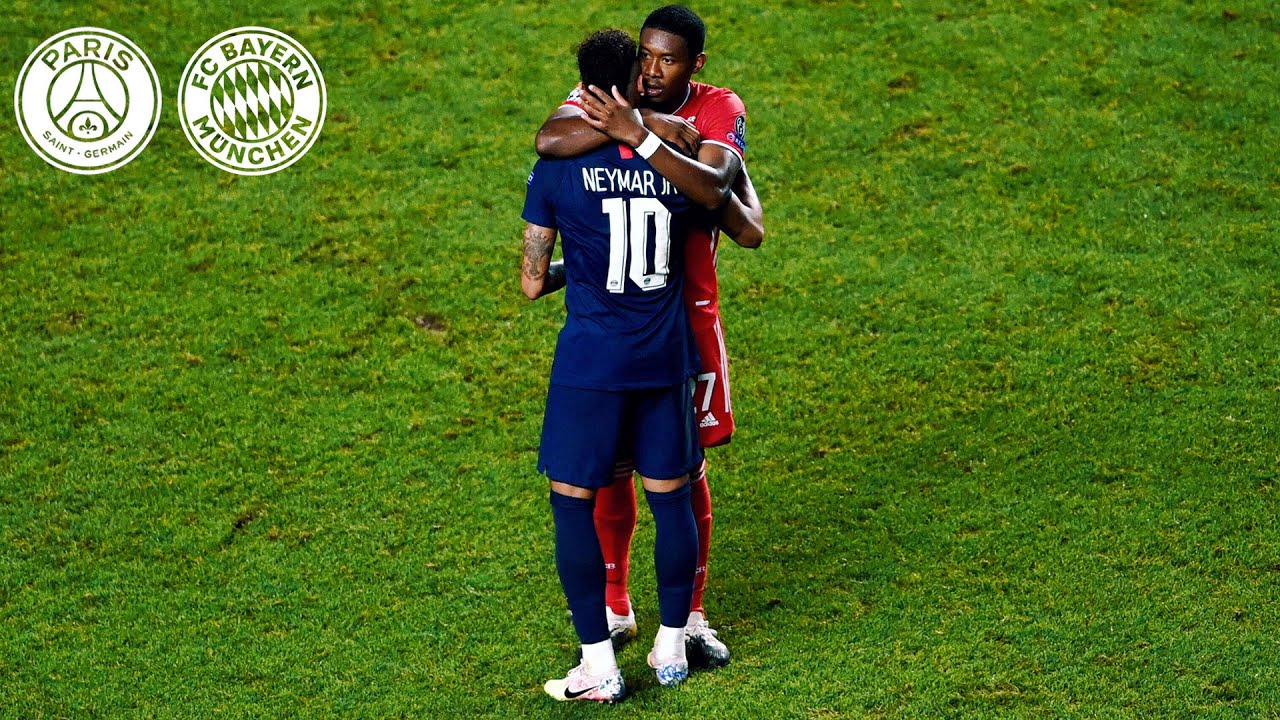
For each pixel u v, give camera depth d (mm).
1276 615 17219
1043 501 20047
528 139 30984
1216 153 29703
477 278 26750
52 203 28812
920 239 27625
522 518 20219
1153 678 16031
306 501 20719
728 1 35594
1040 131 30719
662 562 15750
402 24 34875
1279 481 20203
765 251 27422
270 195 29234
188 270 26984
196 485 21109
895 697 15812
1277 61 32594
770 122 31297
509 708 15977
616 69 14555
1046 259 26766
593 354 15102
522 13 35250
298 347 24828
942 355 24172
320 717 15922
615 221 14672
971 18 34625
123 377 23922
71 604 18328
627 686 16234
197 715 16000
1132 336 24312
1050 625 17156
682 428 15547
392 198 29172
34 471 21438
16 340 24859
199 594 18531
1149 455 21047
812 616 17656
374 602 18297
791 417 22734
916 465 21250
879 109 31672
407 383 23828
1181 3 34812
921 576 18422
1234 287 25516
